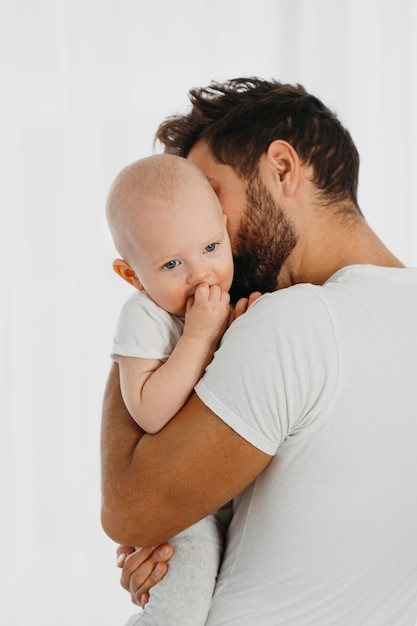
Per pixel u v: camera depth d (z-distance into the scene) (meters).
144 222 0.99
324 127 1.04
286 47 2.33
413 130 2.44
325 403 0.85
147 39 2.23
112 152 2.20
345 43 2.37
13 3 2.14
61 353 2.19
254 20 2.31
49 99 2.17
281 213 1.02
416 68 2.42
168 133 1.12
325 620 0.91
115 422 0.98
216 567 0.98
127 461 0.93
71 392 2.20
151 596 0.99
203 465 0.88
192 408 0.89
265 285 1.06
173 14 2.24
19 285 2.17
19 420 2.19
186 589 0.96
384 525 0.90
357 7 2.38
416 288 0.94
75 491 2.21
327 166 1.03
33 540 2.20
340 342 0.85
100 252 2.20
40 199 2.17
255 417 0.85
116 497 0.93
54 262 2.18
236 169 1.03
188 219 0.98
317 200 1.02
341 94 2.38
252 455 0.86
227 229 1.05
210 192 1.01
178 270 1.00
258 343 0.85
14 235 2.16
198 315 0.96
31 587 2.21
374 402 0.86
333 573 0.90
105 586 2.23
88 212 2.19
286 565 0.90
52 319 2.19
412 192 2.46
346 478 0.87
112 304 2.21
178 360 0.94
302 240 1.02
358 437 0.86
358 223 1.04
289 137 1.02
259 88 1.09
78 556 2.22
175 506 0.90
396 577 0.95
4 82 2.14
